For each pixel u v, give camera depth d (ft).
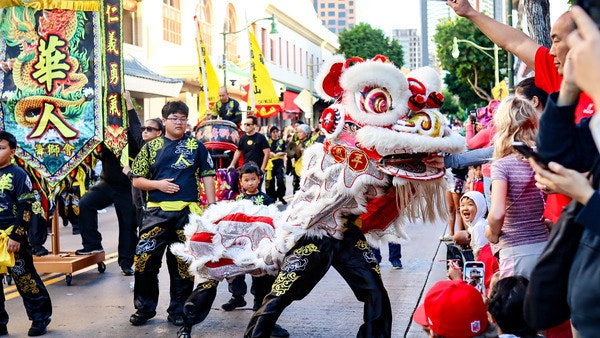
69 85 28.89
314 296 27.61
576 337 9.94
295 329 22.93
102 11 28.71
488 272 20.81
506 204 15.79
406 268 32.73
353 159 16.44
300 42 196.03
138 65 85.81
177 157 23.07
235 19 135.54
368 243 18.22
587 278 8.98
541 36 30.37
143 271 23.26
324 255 17.08
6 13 28.84
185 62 108.06
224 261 18.95
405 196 16.42
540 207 15.72
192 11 111.34
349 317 24.31
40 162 28.84
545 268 9.82
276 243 17.57
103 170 32.24
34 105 28.84
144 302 23.57
